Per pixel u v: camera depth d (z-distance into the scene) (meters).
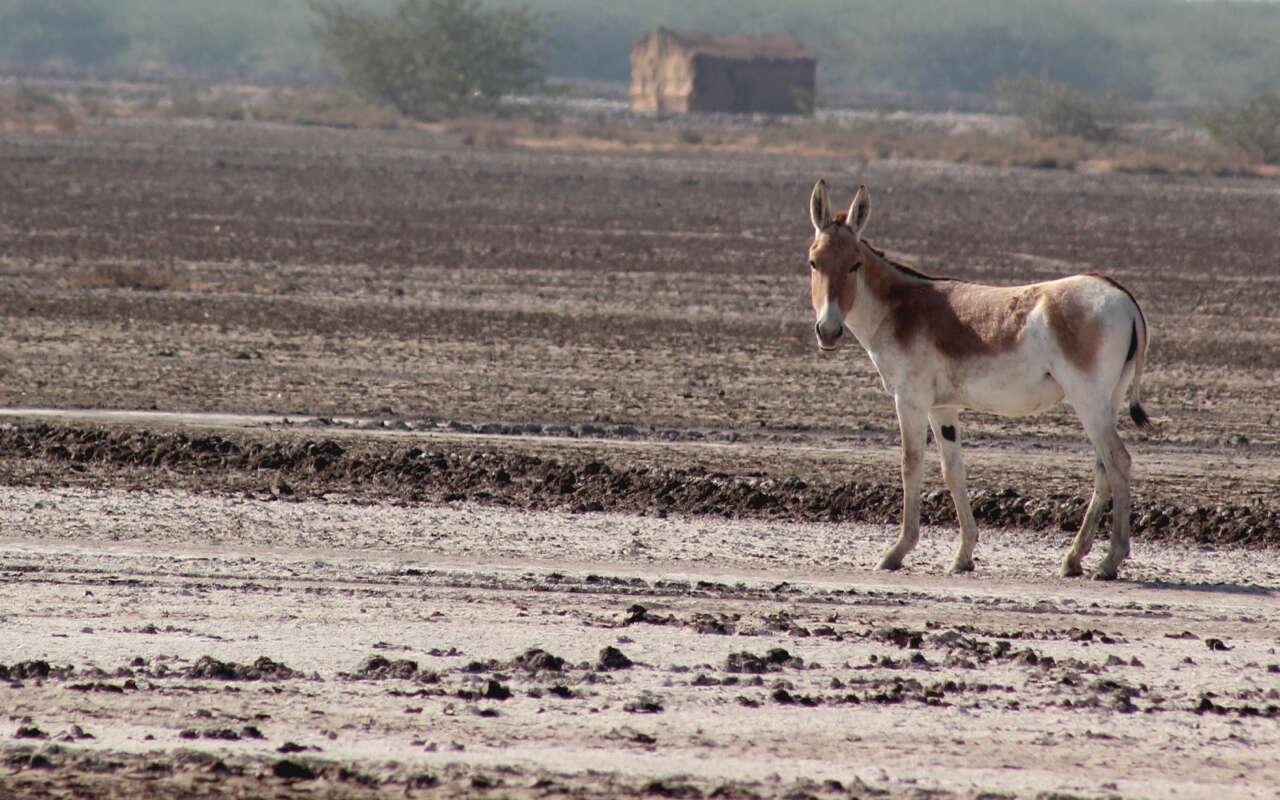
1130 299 40.56
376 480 52.25
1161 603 38.62
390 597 36.34
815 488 51.59
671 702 28.12
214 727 25.92
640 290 112.62
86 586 36.47
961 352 41.53
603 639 32.66
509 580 38.69
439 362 79.75
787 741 26.06
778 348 88.44
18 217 147.50
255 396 68.12
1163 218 190.25
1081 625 35.88
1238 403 74.50
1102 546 46.28
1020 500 50.41
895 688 29.14
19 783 22.97
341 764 24.05
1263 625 36.31
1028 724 27.36
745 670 30.47
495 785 23.36
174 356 78.69
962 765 25.05
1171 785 24.31
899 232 160.62
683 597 37.50
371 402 67.62
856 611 36.72
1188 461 59.56
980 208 197.12
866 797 23.28
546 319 96.88
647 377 77.25
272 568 39.19
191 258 123.12
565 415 66.25
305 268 119.12
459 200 185.25
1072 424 66.81
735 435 62.69
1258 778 24.77
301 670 29.66
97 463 53.34
